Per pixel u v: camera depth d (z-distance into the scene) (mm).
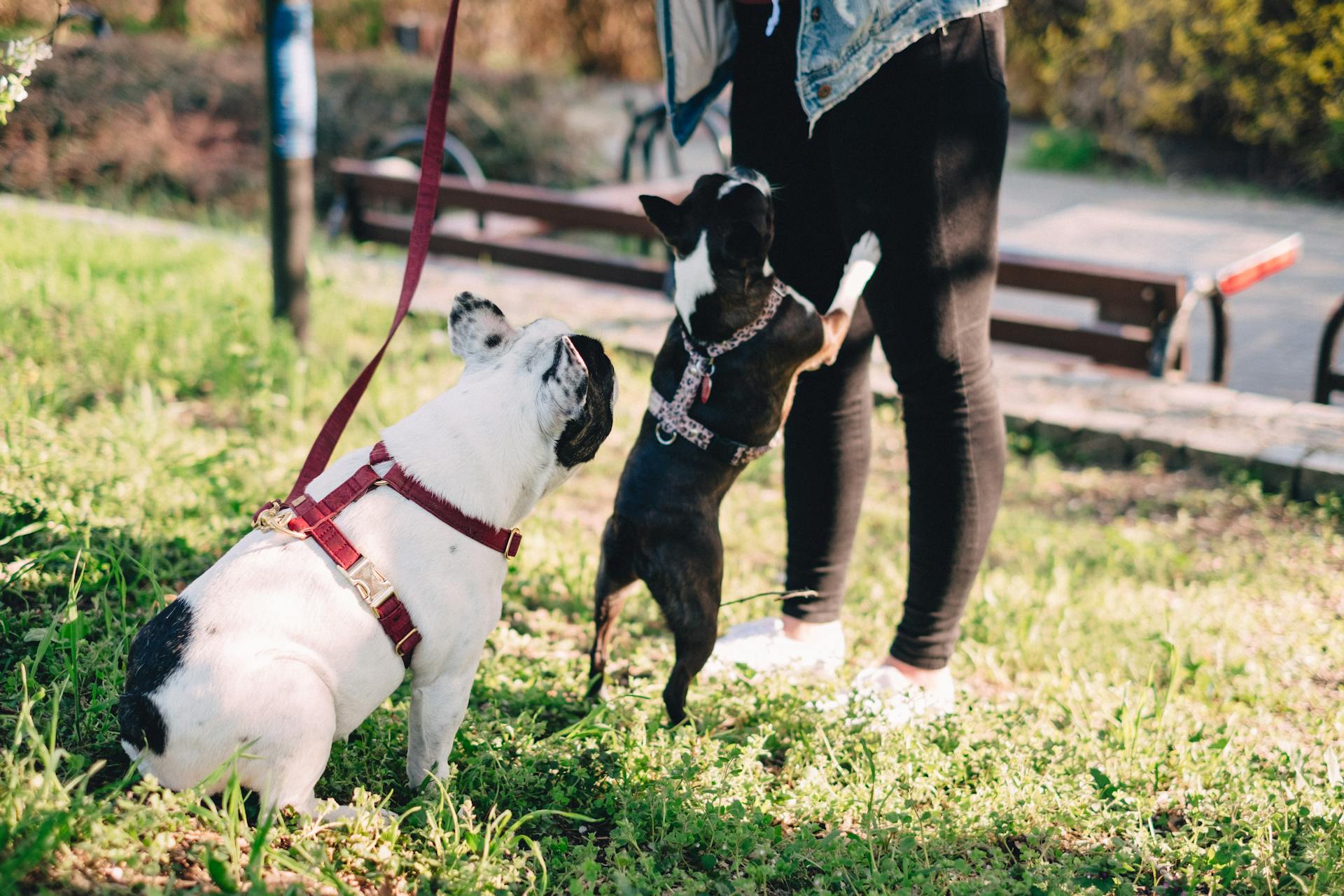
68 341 5703
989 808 2826
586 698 3287
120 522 3666
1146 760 3145
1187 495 5547
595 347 2666
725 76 3477
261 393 5293
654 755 2893
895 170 2965
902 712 3221
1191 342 8789
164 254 7535
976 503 3193
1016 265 7035
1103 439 6020
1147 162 15570
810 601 3596
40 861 2033
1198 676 3693
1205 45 14562
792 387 3211
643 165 12883
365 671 2404
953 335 3074
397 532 2451
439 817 2516
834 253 3439
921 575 3281
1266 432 5949
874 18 2816
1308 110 14102
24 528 3254
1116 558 4840
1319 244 11805
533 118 13039
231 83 11477
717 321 3027
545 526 4605
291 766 2285
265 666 2256
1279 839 2734
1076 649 4023
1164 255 9492
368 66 12609
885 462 6008
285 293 6176
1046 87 17469
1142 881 2721
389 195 9000
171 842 2254
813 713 3217
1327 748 3195
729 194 3016
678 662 3119
